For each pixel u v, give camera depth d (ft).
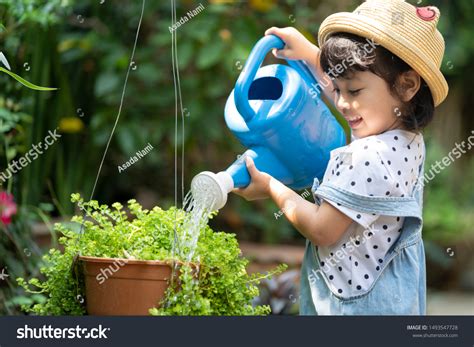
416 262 7.25
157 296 6.13
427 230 22.50
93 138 15.29
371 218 6.88
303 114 7.19
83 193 14.94
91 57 16.24
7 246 10.36
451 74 23.66
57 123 13.55
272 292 11.77
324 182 7.06
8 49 10.59
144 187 17.99
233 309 6.59
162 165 17.95
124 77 16.15
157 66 16.40
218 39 15.67
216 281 6.39
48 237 12.41
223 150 17.80
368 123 7.07
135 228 6.70
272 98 7.65
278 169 7.30
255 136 7.12
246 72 7.05
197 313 6.13
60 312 6.63
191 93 16.60
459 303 19.62
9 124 10.44
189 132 16.58
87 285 6.34
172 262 6.11
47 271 6.70
